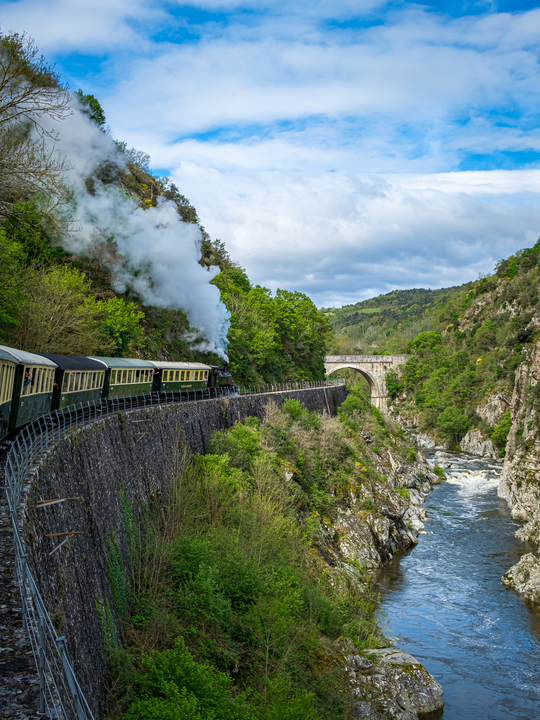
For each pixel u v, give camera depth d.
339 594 38.28
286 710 19.81
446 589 46.81
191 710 15.84
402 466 83.44
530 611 42.44
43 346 40.47
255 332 85.50
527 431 77.06
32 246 52.34
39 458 18.88
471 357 164.12
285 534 39.44
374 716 26.98
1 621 10.71
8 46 27.94
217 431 47.53
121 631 23.33
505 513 71.25
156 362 47.47
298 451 56.44
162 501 34.62
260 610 27.94
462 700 30.95
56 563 16.98
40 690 8.87
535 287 169.75
